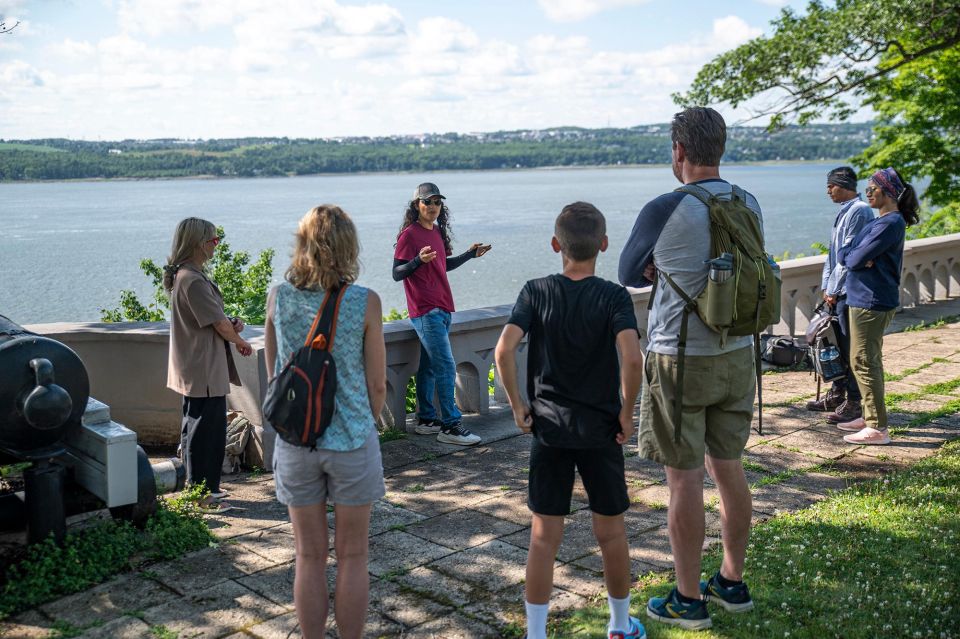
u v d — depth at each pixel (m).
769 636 3.21
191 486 4.88
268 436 5.49
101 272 79.12
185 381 4.79
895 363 8.34
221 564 3.97
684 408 3.23
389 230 123.06
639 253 3.32
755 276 3.14
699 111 3.33
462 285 69.31
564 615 3.47
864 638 3.17
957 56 20.12
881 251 5.60
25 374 3.75
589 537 4.29
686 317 3.20
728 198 3.27
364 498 2.98
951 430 6.17
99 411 4.27
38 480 3.89
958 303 11.56
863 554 3.95
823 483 5.11
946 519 4.33
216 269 17.33
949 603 3.44
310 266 2.93
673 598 3.35
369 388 3.06
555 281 3.08
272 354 3.09
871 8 15.63
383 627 3.37
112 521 4.26
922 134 21.70
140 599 3.62
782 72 17.12
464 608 3.53
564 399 3.00
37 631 3.34
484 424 6.58
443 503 4.84
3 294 66.50
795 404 6.94
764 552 4.02
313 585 3.00
